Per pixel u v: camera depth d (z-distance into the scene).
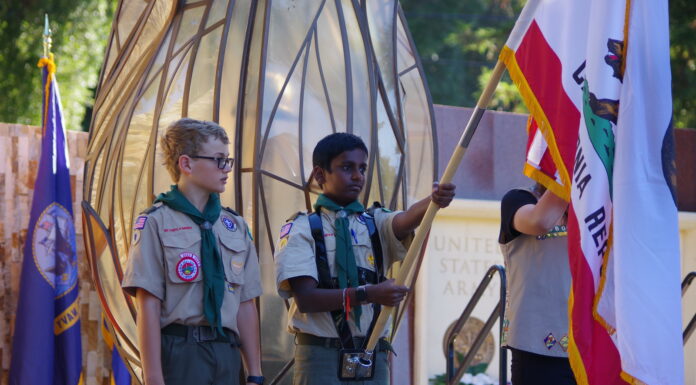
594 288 4.84
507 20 26.50
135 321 6.63
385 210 5.78
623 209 4.77
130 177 6.70
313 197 6.37
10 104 18.94
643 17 4.93
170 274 5.17
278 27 6.54
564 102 5.11
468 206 10.34
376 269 5.55
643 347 4.64
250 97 6.42
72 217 8.55
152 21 7.30
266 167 6.32
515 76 5.17
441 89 25.77
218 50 6.59
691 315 11.19
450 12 26.31
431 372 10.34
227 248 5.36
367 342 5.40
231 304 5.29
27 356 8.13
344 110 6.54
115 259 6.69
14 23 19.02
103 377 9.09
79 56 19.44
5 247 8.73
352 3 6.75
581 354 4.80
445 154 10.44
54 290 8.36
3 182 8.77
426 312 10.05
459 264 10.60
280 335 6.38
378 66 6.83
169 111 6.59
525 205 5.70
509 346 5.81
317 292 5.29
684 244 11.33
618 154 4.84
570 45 5.15
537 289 5.71
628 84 4.88
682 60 20.06
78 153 9.20
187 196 5.36
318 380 5.32
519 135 10.86
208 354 5.15
